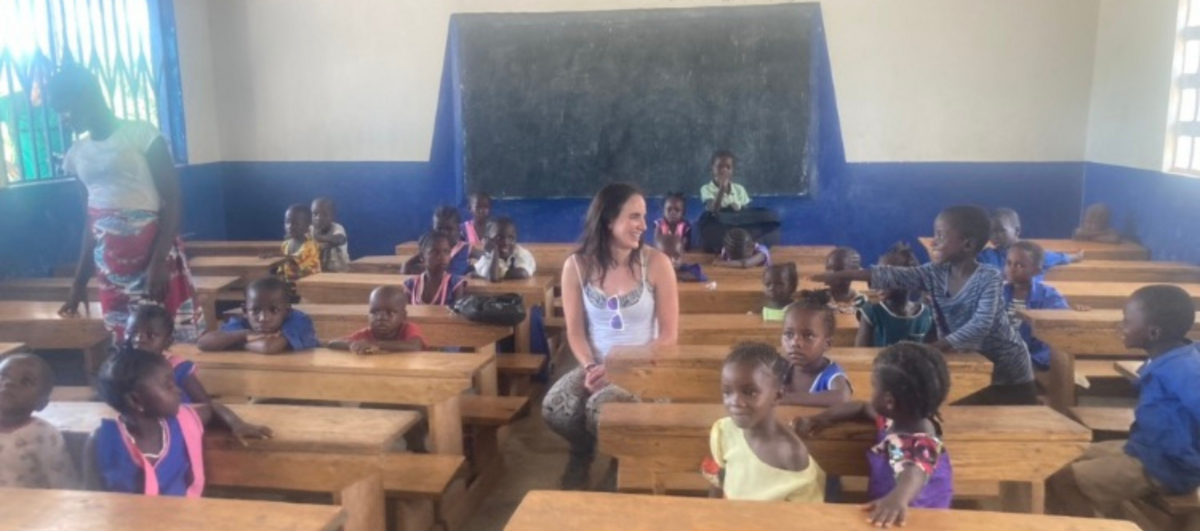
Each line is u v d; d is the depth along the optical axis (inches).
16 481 90.3
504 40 288.5
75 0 232.4
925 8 271.4
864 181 283.0
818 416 88.8
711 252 244.1
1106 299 170.1
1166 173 220.4
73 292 153.6
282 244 251.3
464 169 298.0
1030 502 90.6
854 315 144.9
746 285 180.5
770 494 80.0
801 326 100.9
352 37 296.8
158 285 137.6
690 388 116.2
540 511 67.1
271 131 305.7
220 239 309.1
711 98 284.4
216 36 301.9
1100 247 230.4
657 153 290.2
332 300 186.1
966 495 112.6
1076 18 265.1
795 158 284.5
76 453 96.0
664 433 89.9
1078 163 272.5
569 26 285.6
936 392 76.8
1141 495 104.6
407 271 212.1
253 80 303.3
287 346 125.6
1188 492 101.4
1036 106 271.4
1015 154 274.8
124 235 136.7
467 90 292.8
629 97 287.7
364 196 305.6
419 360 119.1
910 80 275.7
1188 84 215.0
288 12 298.0
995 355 118.1
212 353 123.3
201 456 93.1
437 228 221.0
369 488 100.9
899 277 122.5
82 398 134.0
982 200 278.5
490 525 126.6
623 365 116.6
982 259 183.6
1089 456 110.7
